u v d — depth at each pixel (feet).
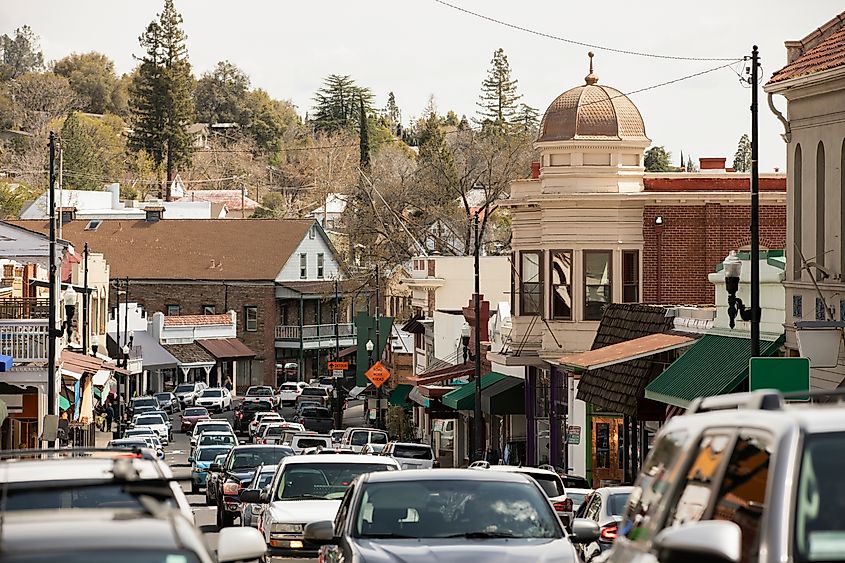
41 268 371.97
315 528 79.51
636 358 208.23
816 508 36.76
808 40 175.94
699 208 275.39
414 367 476.54
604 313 262.26
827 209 163.73
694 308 216.74
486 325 370.94
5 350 267.80
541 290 281.95
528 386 309.22
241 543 56.44
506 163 526.16
